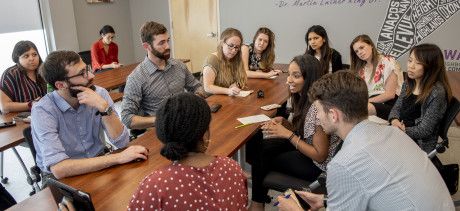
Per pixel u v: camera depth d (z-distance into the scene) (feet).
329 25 16.78
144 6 21.20
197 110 3.05
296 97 6.74
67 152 5.46
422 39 15.25
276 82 10.27
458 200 7.50
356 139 3.57
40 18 16.46
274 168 6.56
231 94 8.84
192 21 20.17
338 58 12.51
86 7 18.48
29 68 8.75
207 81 9.27
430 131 7.13
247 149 6.83
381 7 15.53
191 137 3.03
